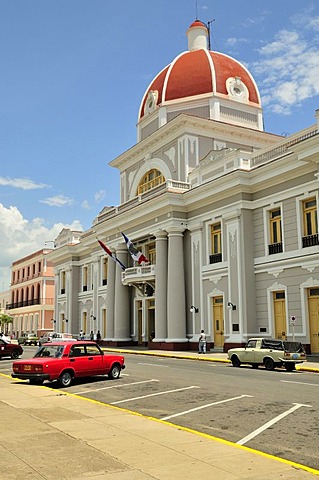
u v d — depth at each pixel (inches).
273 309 1083.3
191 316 1314.0
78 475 248.4
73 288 2076.8
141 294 1568.7
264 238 1117.7
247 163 1175.0
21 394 546.9
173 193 1321.4
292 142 1059.9
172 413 427.8
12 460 274.5
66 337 1706.4
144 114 1710.1
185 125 1461.6
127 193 1753.2
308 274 994.1
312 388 558.9
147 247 1574.8
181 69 1633.9
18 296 3147.1
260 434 345.1
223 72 1606.8
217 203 1234.6
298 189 1029.8
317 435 339.9
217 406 453.4
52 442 317.1
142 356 1164.5
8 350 1130.0
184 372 753.6
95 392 570.6
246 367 842.8
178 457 281.7
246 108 1604.3
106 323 1692.9
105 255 1823.3
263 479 243.1
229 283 1164.5
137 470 256.8
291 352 775.7
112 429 356.8
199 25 1793.8
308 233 1014.4
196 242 1312.7
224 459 277.9
